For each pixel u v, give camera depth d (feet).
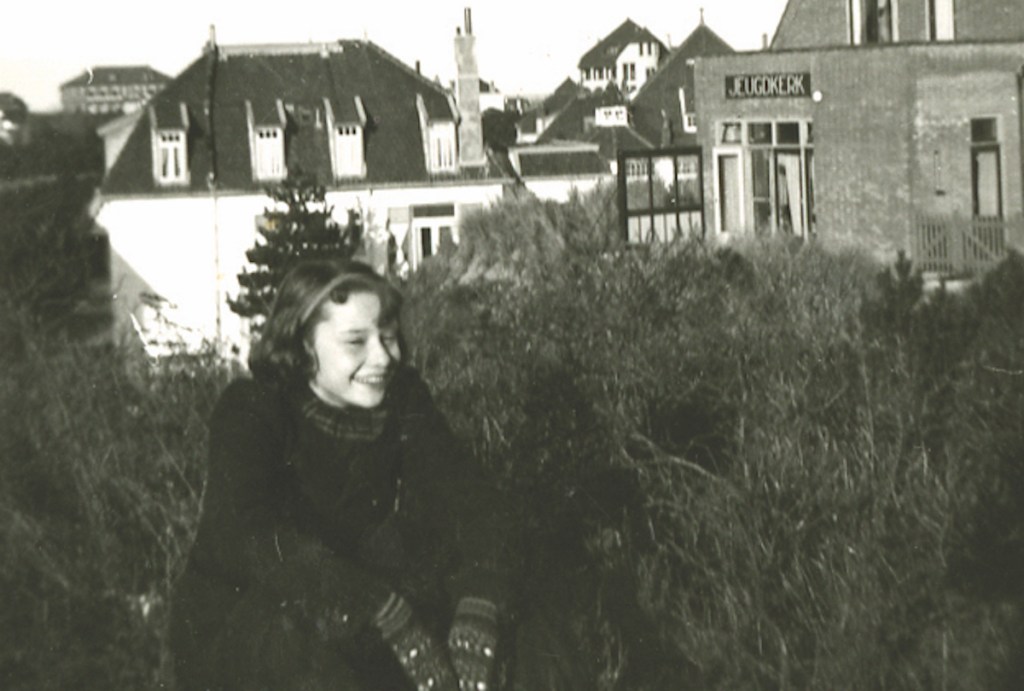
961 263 82.64
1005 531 19.08
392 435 10.78
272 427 10.43
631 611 17.98
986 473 20.48
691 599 19.12
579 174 233.96
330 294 10.59
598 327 28.96
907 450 22.49
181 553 17.87
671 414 25.27
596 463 22.53
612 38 511.81
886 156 92.68
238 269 213.05
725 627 18.11
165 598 17.63
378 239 187.62
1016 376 22.58
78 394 20.06
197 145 216.54
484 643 10.05
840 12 103.60
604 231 58.44
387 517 10.77
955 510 19.57
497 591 10.37
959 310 27.45
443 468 10.78
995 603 18.76
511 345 26.78
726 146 96.32
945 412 23.26
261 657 10.18
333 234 123.44
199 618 10.45
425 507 10.87
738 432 22.20
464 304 32.40
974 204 92.73
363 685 10.22
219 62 224.74
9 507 18.26
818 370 24.47
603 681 15.31
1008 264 28.78
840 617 17.76
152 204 213.46
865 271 62.23
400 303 10.87
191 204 214.07
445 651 10.08
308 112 223.51
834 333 26.73
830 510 19.22
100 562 17.94
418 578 10.67
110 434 19.48
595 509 21.54
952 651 18.12
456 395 24.31
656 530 21.26
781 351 26.43
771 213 95.50
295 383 10.68
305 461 10.53
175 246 214.07
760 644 17.71
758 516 19.04
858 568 18.22
